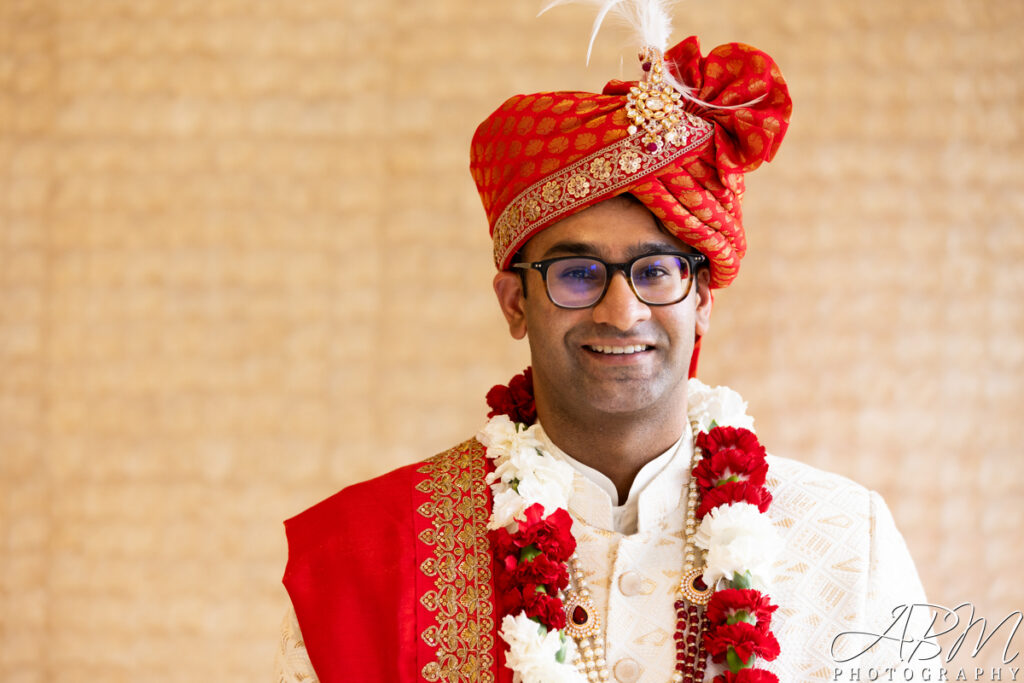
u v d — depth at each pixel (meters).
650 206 2.11
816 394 4.24
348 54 4.34
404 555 2.21
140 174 4.32
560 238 2.14
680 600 2.13
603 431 2.20
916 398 4.25
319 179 4.31
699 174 2.11
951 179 4.30
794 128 4.29
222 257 4.30
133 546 4.24
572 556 2.20
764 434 4.22
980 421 4.25
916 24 4.32
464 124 4.31
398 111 4.32
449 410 4.26
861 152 4.29
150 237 4.31
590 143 2.10
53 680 4.20
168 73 4.34
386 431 4.25
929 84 4.31
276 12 4.34
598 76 4.31
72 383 4.29
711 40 4.28
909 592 2.19
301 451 4.26
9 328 4.29
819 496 2.25
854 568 2.14
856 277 4.27
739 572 2.09
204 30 4.34
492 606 2.14
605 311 2.09
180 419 4.27
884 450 4.23
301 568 2.25
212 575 4.23
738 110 2.10
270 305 4.29
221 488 4.26
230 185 4.31
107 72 4.34
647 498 2.22
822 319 4.26
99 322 4.30
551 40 4.32
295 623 2.25
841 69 4.30
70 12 4.34
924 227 4.28
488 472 2.32
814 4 4.31
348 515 2.29
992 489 4.23
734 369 4.25
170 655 4.21
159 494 4.26
